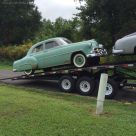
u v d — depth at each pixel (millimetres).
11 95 12969
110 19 28766
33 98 12438
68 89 15898
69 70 15883
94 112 10281
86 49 15688
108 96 14492
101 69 14992
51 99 12672
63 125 8555
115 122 9008
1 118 9234
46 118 9227
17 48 35469
